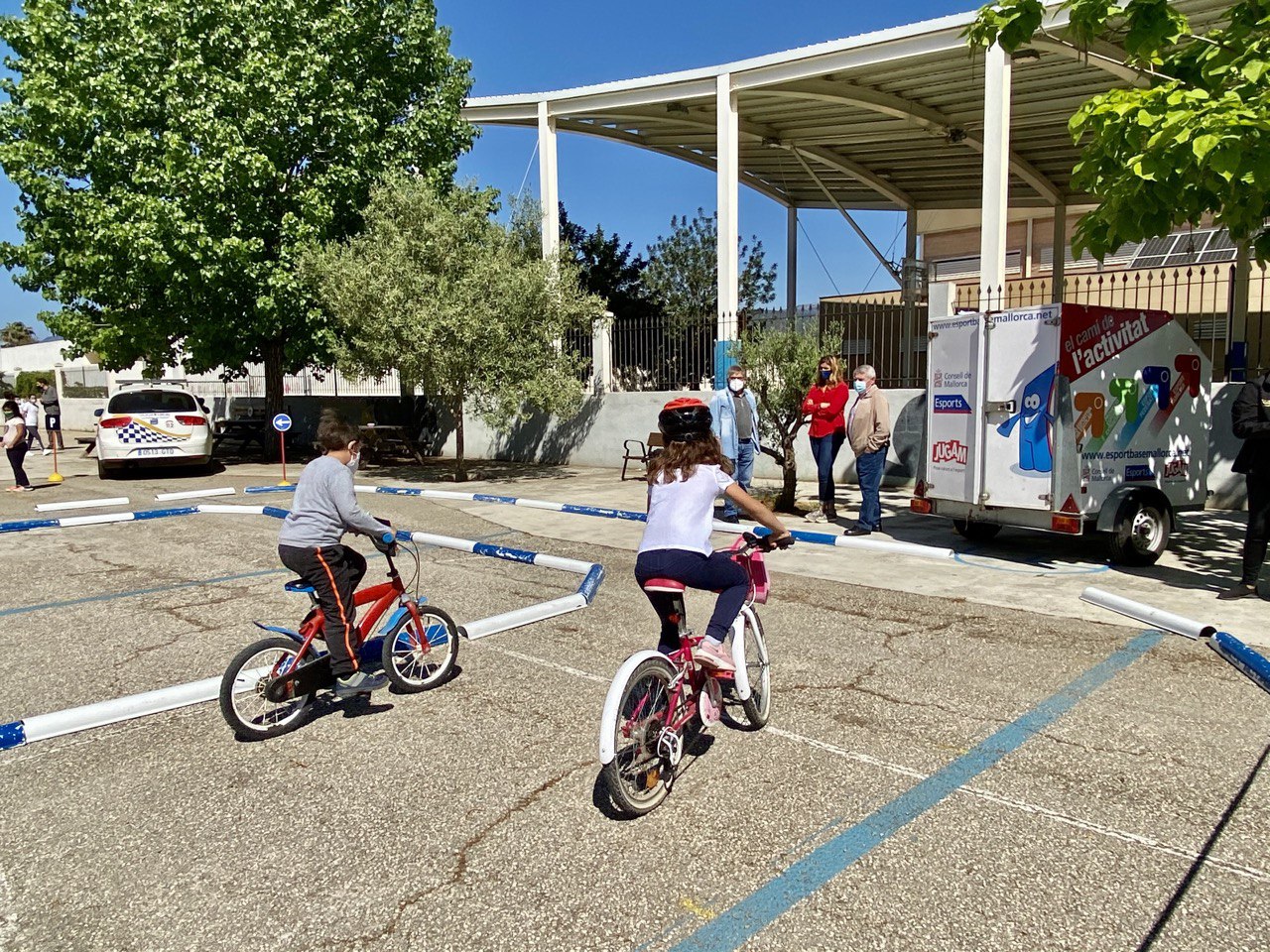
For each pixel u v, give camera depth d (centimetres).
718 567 396
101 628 673
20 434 1527
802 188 2333
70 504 1298
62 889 329
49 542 1030
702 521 394
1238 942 281
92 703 505
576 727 468
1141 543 796
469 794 395
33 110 1641
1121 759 412
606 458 1756
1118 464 809
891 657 563
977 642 592
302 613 707
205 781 414
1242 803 370
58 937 300
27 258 1756
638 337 1744
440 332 1417
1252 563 676
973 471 847
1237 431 661
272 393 2045
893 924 294
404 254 1455
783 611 678
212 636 647
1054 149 1809
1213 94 684
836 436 1066
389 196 1584
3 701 523
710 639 385
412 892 321
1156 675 519
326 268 1537
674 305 2691
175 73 1627
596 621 667
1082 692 495
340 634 473
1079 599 696
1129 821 357
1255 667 504
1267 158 577
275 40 1708
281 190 1745
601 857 341
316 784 409
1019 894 309
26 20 1669
